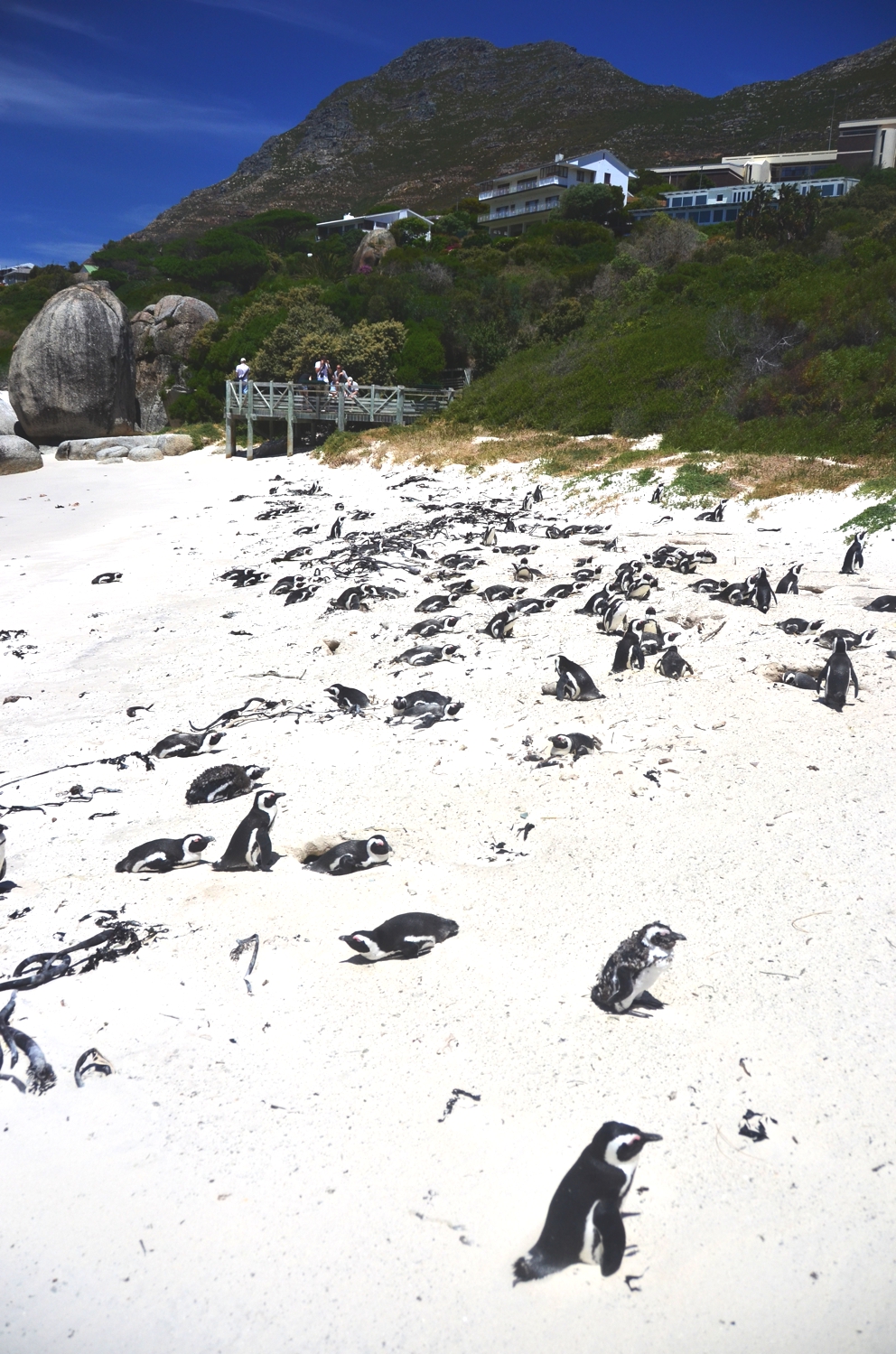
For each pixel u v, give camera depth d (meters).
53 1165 3.74
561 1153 3.67
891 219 32.47
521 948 5.08
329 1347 3.01
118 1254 3.36
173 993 4.82
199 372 45.25
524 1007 4.58
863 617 11.18
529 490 22.55
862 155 74.00
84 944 5.20
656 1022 4.43
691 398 25.80
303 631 12.33
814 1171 3.57
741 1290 3.13
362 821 6.75
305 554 17.56
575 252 47.38
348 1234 3.39
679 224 43.75
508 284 41.50
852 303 25.86
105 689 10.62
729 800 6.70
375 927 5.34
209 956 5.15
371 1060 4.26
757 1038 4.29
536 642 10.84
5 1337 3.06
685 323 29.84
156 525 22.66
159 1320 3.12
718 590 12.57
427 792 7.21
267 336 41.38
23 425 43.12
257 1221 3.46
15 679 11.24
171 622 13.54
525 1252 3.29
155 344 47.84
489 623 11.16
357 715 9.02
